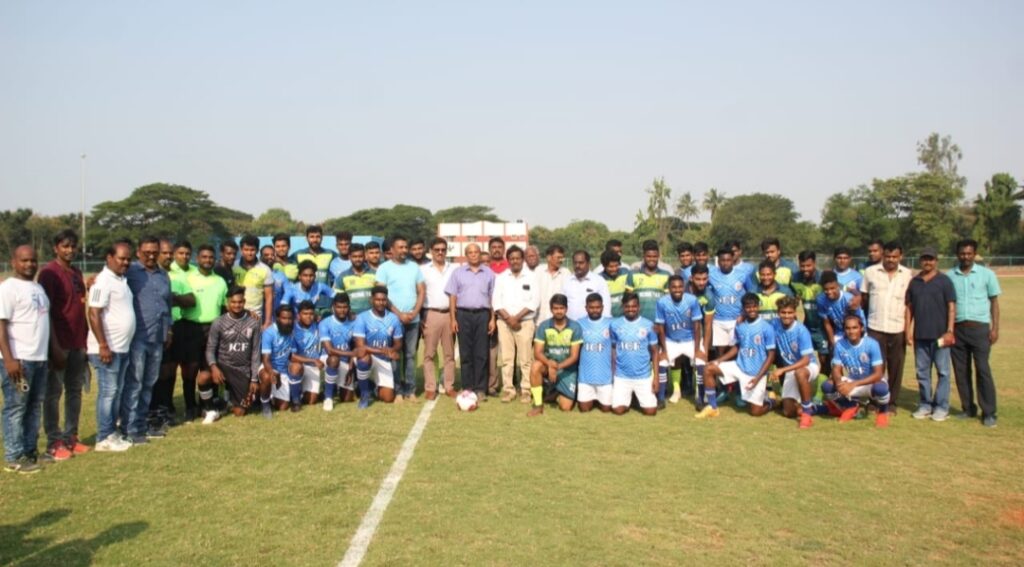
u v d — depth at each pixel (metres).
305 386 10.16
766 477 6.68
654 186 73.19
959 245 8.96
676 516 5.66
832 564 4.80
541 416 9.38
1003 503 6.02
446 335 10.67
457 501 5.97
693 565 4.76
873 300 9.48
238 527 5.40
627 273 10.79
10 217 61.53
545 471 6.83
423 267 10.74
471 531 5.32
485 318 10.23
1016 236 66.56
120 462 7.17
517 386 11.05
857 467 7.02
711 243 79.25
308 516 5.63
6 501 5.99
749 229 77.50
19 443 6.93
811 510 5.82
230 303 8.93
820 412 9.61
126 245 7.57
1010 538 5.28
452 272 10.45
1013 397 10.54
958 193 65.75
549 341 9.56
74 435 7.58
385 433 8.38
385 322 10.08
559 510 5.77
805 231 77.75
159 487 6.36
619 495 6.14
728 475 6.73
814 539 5.23
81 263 53.09
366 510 5.76
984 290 8.85
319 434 8.34
